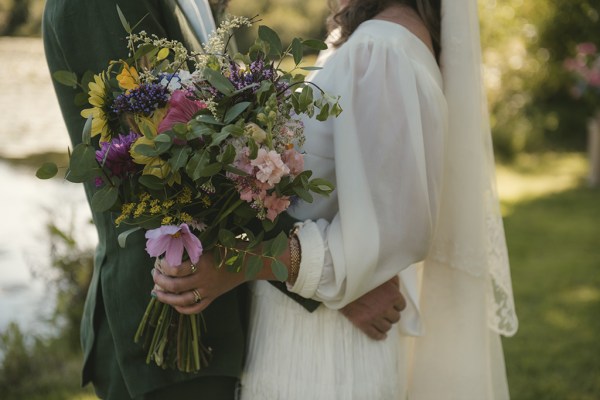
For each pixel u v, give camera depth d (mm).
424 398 2363
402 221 1933
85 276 4656
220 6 2346
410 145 1928
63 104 2049
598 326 4891
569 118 11242
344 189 1926
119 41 1910
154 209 1696
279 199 1754
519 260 6273
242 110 1654
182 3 2078
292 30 11297
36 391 4047
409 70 1956
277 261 1778
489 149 2283
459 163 2195
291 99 1733
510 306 2328
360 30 2053
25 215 6797
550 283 5695
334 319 2043
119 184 1721
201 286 1826
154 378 1983
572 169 9781
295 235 1965
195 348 1924
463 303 2291
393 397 2104
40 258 5680
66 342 4484
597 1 11578
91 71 1908
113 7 1906
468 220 2227
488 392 2322
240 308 2170
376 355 2072
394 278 2080
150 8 1949
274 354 2064
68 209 5613
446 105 2059
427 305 2332
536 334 4801
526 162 10180
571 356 4473
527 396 4031
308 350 2037
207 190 1670
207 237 1797
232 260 1765
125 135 1768
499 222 2311
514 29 11844
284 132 1728
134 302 1976
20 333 4262
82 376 2168
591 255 6340
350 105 1936
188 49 2037
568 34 11680
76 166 1669
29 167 8617
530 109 11492
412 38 2049
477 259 2240
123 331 1988
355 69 1961
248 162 1680
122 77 1715
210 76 1662
